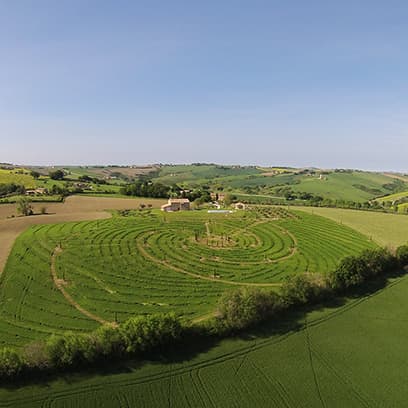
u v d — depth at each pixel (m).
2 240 135.88
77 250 123.25
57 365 60.53
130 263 113.31
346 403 57.75
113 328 67.00
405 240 155.25
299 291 87.56
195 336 71.12
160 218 181.88
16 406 54.00
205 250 130.25
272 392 59.44
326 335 76.38
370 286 102.25
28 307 83.62
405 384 62.44
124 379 60.22
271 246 138.50
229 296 76.94
